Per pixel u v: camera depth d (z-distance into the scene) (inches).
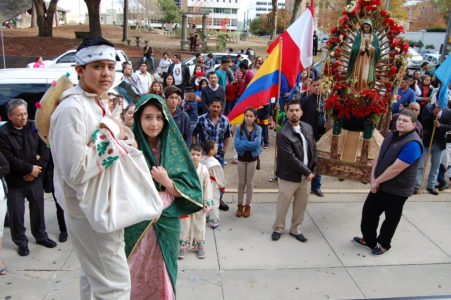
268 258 167.9
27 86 225.9
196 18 2672.2
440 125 233.1
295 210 183.3
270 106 339.3
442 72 229.1
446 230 199.0
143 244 102.2
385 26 198.1
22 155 155.3
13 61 680.4
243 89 362.3
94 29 848.9
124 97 236.1
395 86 200.2
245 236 186.9
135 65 728.3
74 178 74.2
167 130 103.6
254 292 144.1
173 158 103.7
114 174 78.5
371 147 210.1
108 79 79.0
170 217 103.6
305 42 235.8
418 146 158.7
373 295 144.5
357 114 199.2
